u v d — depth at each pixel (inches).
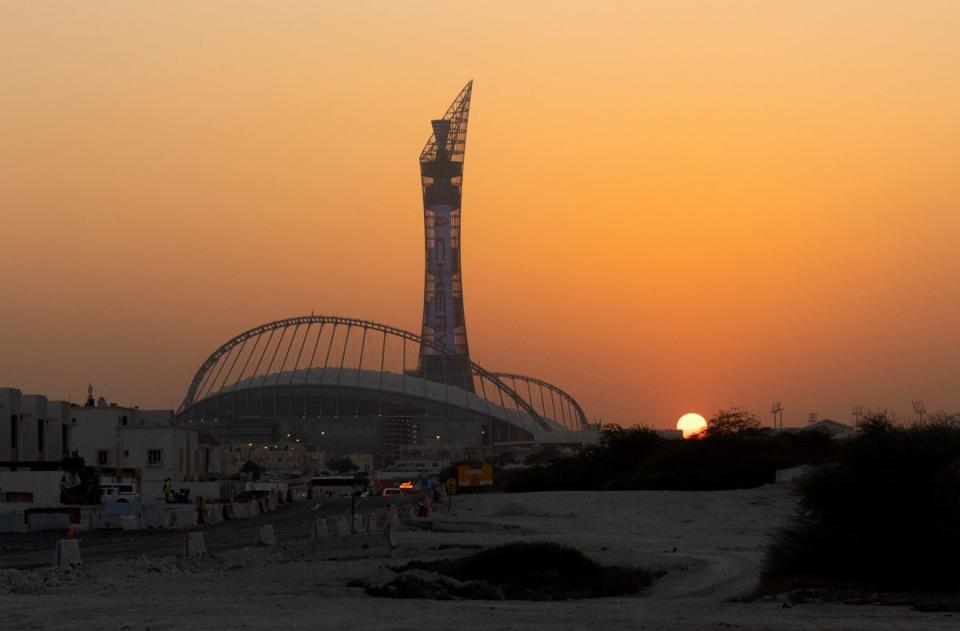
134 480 4741.6
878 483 1444.4
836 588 1378.0
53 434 4687.5
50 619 1055.0
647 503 3572.8
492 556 1612.9
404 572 1509.6
